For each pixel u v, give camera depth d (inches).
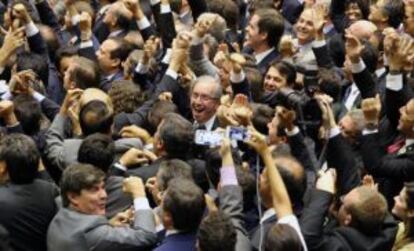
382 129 274.4
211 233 185.3
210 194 225.5
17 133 240.1
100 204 211.2
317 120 269.0
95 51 356.8
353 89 317.1
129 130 265.0
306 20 351.3
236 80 290.5
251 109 250.5
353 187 235.3
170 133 237.9
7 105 253.6
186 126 239.9
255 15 355.6
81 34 340.5
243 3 434.3
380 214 211.0
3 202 218.1
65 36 395.9
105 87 333.1
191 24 396.8
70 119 269.1
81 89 295.4
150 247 208.5
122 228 209.0
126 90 289.0
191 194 196.5
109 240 205.6
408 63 272.2
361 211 210.7
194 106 274.1
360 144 263.9
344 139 249.3
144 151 247.9
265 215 210.1
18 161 219.1
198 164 241.1
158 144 241.6
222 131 233.9
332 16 414.9
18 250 218.8
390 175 251.6
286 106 273.1
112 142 235.0
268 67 326.0
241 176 222.2
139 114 281.7
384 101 286.4
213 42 330.6
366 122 254.8
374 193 213.5
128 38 358.9
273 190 204.1
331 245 207.5
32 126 262.8
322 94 287.3
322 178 216.7
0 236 204.5
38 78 311.0
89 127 253.6
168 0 343.0
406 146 262.1
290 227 189.0
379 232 213.8
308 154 252.5
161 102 274.4
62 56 339.0
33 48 338.3
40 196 221.9
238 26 415.5
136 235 207.3
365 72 294.8
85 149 230.5
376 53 321.1
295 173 213.6
